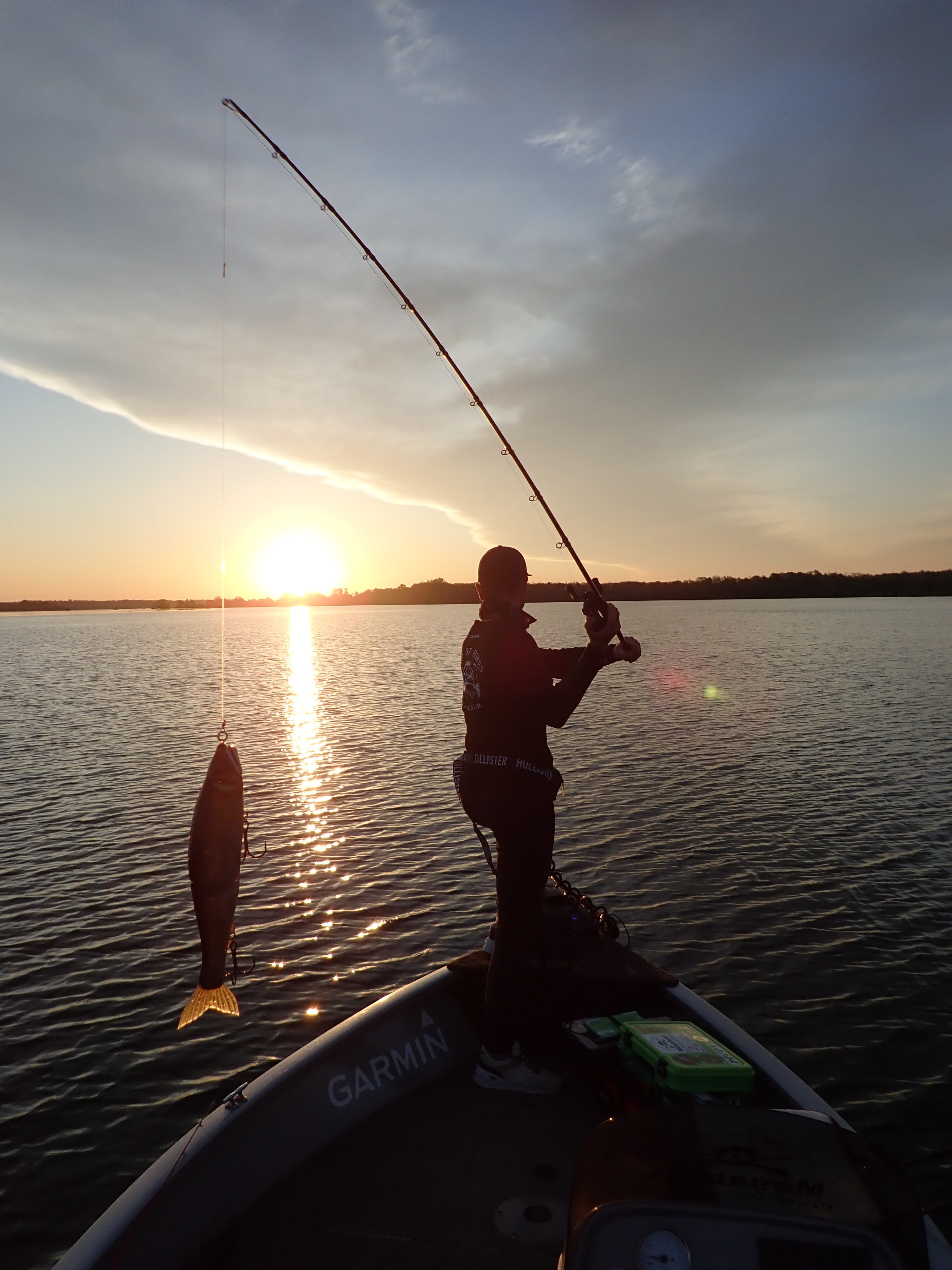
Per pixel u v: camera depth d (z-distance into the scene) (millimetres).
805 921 12211
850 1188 2115
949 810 18156
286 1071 3504
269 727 34594
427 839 17375
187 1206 2912
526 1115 3588
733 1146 2268
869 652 71875
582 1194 2205
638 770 23484
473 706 3430
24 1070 8828
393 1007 3949
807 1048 8875
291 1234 2965
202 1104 8250
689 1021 3877
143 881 14828
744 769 23203
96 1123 7977
